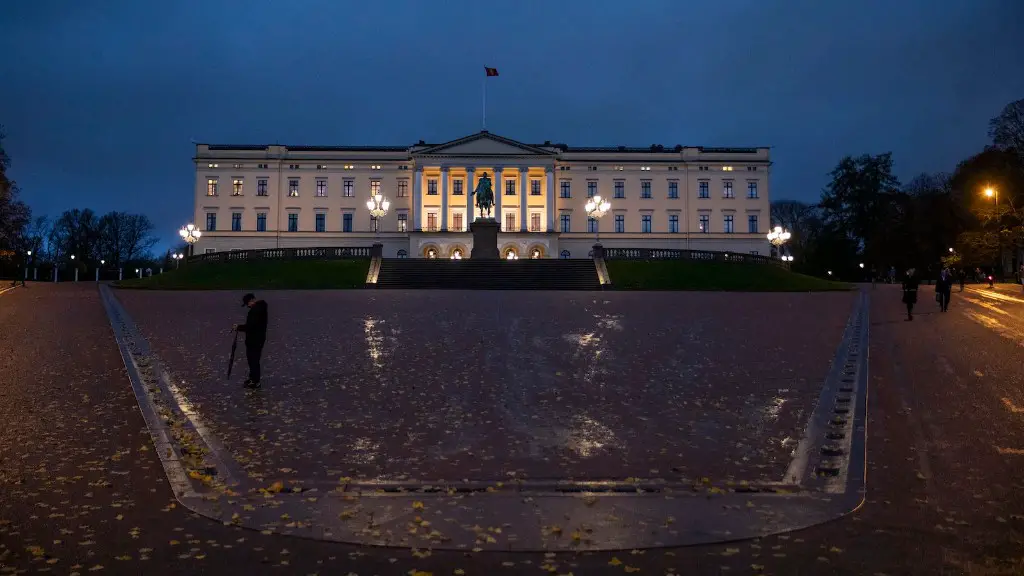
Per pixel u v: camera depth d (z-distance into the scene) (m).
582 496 9.09
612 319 31.00
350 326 28.20
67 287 60.28
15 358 19.70
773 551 7.41
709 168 108.38
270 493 9.20
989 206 68.19
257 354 16.44
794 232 145.12
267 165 106.81
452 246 103.44
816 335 25.36
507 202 106.81
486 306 37.84
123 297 45.44
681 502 8.88
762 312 34.75
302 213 106.81
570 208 107.75
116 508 8.58
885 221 105.56
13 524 8.05
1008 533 7.84
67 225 142.12
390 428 12.77
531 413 13.96
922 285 70.44
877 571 6.94
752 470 10.32
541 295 48.38
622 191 108.06
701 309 36.50
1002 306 38.12
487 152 104.44
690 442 11.87
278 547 7.50
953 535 7.80
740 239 107.81
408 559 7.23
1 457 10.58
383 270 65.38
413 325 28.58
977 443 11.40
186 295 47.84
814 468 10.29
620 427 12.88
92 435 11.87
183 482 9.55
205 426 12.79
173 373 17.86
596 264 68.94
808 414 13.67
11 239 74.44
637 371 18.41
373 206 85.44
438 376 17.73
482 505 8.77
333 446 11.59
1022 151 73.56
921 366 18.50
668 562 7.15
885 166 114.62
